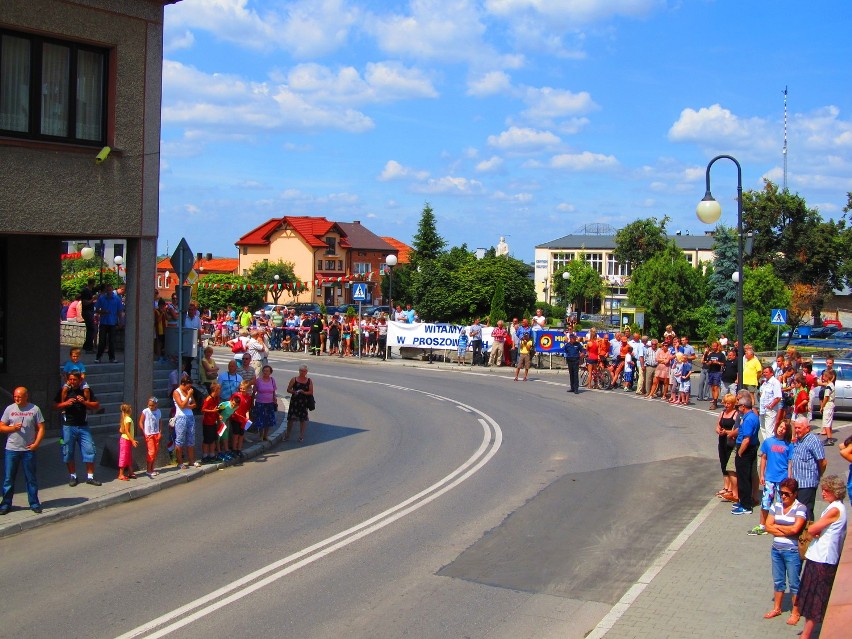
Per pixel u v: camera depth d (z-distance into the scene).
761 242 68.31
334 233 92.88
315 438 19.06
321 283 90.50
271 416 17.84
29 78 13.80
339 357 37.16
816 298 65.81
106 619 8.07
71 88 14.29
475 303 53.22
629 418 22.14
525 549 10.65
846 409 22.66
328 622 8.06
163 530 11.48
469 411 22.97
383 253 99.94
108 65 14.73
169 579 9.32
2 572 9.59
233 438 16.44
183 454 16.42
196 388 19.34
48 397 17.38
